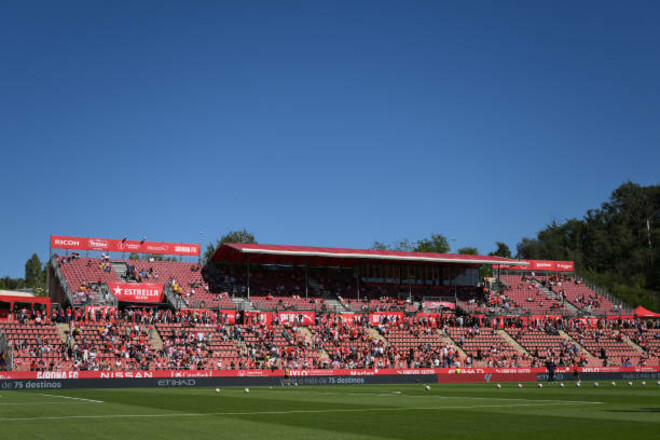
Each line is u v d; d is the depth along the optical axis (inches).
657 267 6279.5
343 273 3996.1
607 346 3722.9
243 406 1273.4
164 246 3725.4
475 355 3390.7
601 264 6865.2
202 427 876.0
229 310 3339.1
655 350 3769.7
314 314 3474.4
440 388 2140.7
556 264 4655.5
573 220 7440.9
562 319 3946.9
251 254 3624.5
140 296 3280.0
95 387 2229.3
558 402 1386.6
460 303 4010.8
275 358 2918.3
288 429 853.2
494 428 859.4
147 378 2336.4
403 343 3385.8
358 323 3531.0
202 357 2856.8
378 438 759.7
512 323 3826.3
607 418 993.5
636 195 7052.2
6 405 1295.5
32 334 2704.2
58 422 940.0
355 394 1747.0
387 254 3809.1
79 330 2783.0
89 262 3508.9
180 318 3154.5
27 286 6899.6
